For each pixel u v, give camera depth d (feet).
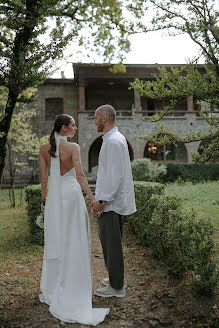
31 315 8.41
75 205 9.18
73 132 9.68
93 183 51.70
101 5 21.13
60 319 8.18
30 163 59.77
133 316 8.45
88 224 9.48
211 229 9.53
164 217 11.39
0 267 12.83
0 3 11.97
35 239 16.85
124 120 56.44
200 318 8.08
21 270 12.47
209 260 9.36
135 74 57.57
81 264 8.89
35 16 12.48
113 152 9.32
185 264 9.79
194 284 9.27
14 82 11.68
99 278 11.76
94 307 9.07
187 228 9.57
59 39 11.98
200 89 11.68
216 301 8.84
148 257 13.91
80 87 56.90
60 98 63.52
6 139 12.97
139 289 10.34
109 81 60.59
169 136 13.92
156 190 17.93
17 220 24.54
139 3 14.99
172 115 57.16
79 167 9.23
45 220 9.17
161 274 11.30
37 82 12.23
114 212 9.57
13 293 9.92
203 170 48.14
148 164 42.73
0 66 11.43
